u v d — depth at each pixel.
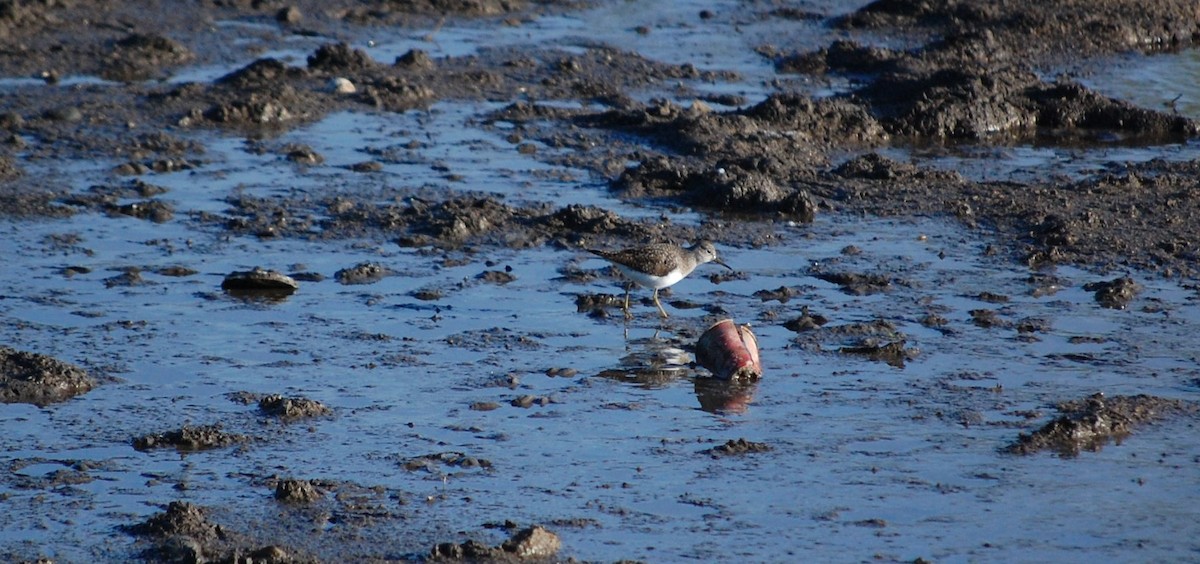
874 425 12.47
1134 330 14.86
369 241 17.92
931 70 27.28
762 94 26.41
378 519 10.59
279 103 23.98
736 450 11.90
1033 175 21.19
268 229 18.17
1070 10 31.78
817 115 23.61
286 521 10.56
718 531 10.45
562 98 26.03
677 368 13.88
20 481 11.19
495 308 15.59
